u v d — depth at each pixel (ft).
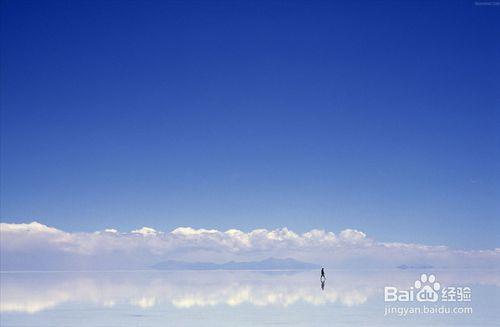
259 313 144.56
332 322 129.59
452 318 134.51
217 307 157.79
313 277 363.15
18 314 145.07
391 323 127.75
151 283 284.20
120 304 166.61
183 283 282.77
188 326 125.29
